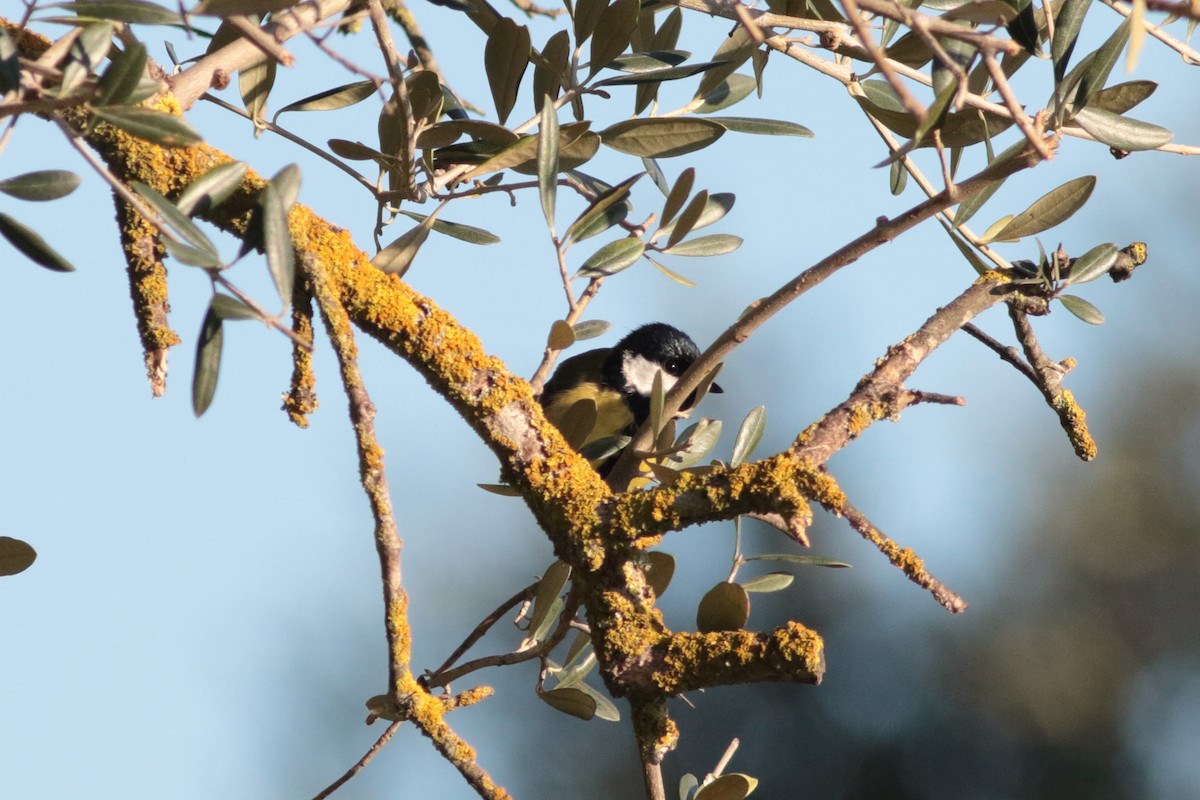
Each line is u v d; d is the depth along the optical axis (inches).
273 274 122.6
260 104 186.1
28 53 159.0
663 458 187.2
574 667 201.5
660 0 190.7
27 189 124.5
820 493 147.0
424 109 184.9
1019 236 186.5
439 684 176.6
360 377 145.6
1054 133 154.7
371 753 179.3
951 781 472.7
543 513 160.1
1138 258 196.2
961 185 157.5
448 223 203.8
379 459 143.6
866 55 179.2
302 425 154.1
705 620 157.8
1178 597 494.0
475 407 163.2
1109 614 494.9
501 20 189.0
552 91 197.8
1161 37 176.7
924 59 180.7
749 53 206.8
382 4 193.9
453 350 163.8
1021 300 185.9
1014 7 156.6
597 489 159.6
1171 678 480.4
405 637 147.3
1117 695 478.3
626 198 206.1
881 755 474.0
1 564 160.9
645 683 151.3
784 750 478.9
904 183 220.1
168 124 120.7
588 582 157.1
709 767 476.7
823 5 190.1
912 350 170.1
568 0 191.2
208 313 125.6
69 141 113.3
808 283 165.8
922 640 493.0
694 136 186.2
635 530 154.0
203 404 127.6
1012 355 194.7
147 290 159.2
